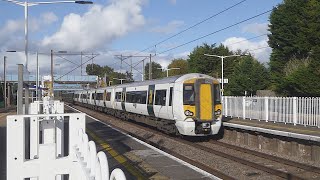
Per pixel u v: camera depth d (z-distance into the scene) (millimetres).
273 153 16078
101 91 43281
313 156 14039
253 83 64500
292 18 48000
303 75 42812
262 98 22609
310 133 15195
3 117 36219
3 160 11664
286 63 49125
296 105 19594
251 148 17703
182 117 18984
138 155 13133
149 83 24547
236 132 19672
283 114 20656
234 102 25938
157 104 22203
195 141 19594
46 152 4855
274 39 50344
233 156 14062
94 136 18781
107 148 14844
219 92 19609
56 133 6617
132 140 17062
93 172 4004
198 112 18922
